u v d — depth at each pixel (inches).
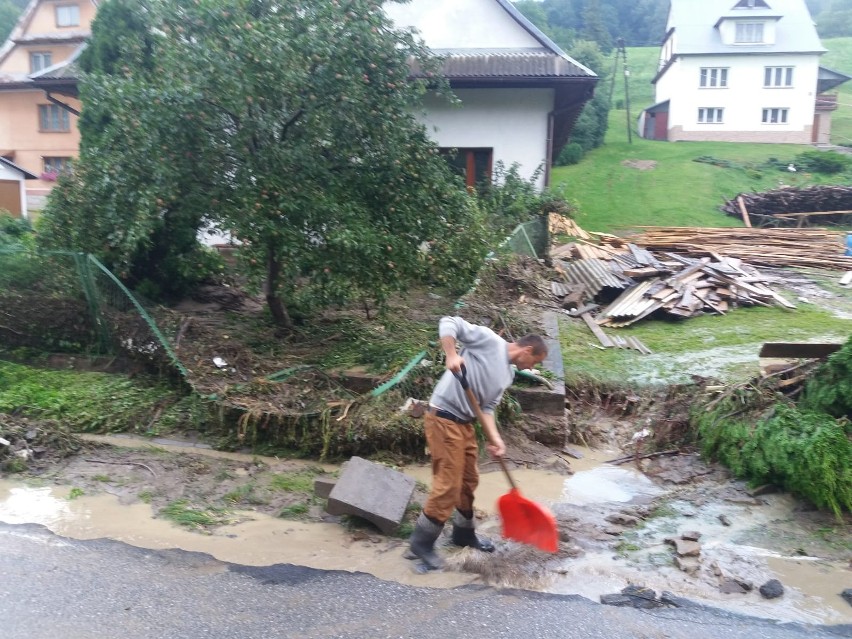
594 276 464.4
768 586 166.6
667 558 181.8
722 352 349.7
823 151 1354.6
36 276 312.0
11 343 313.9
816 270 589.9
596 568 175.6
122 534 186.9
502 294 410.6
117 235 297.7
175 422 258.1
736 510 211.5
